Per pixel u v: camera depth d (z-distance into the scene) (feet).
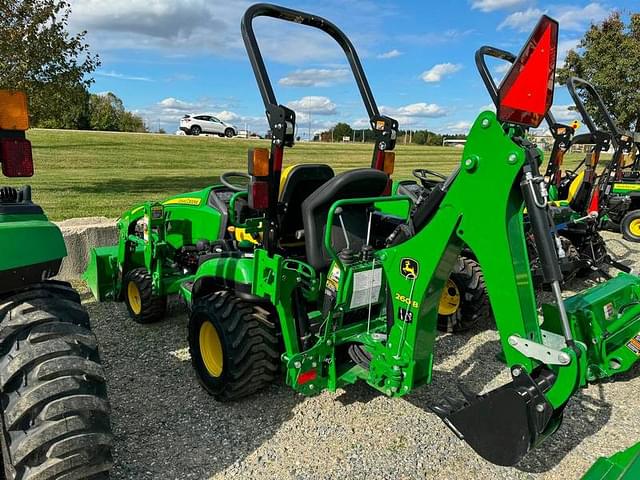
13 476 6.04
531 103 7.04
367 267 9.87
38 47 31.73
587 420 10.46
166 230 15.31
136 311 15.42
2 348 6.12
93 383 6.44
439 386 11.78
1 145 6.12
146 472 8.58
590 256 19.43
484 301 14.35
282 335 10.03
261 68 9.32
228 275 10.38
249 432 9.79
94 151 72.49
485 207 7.44
